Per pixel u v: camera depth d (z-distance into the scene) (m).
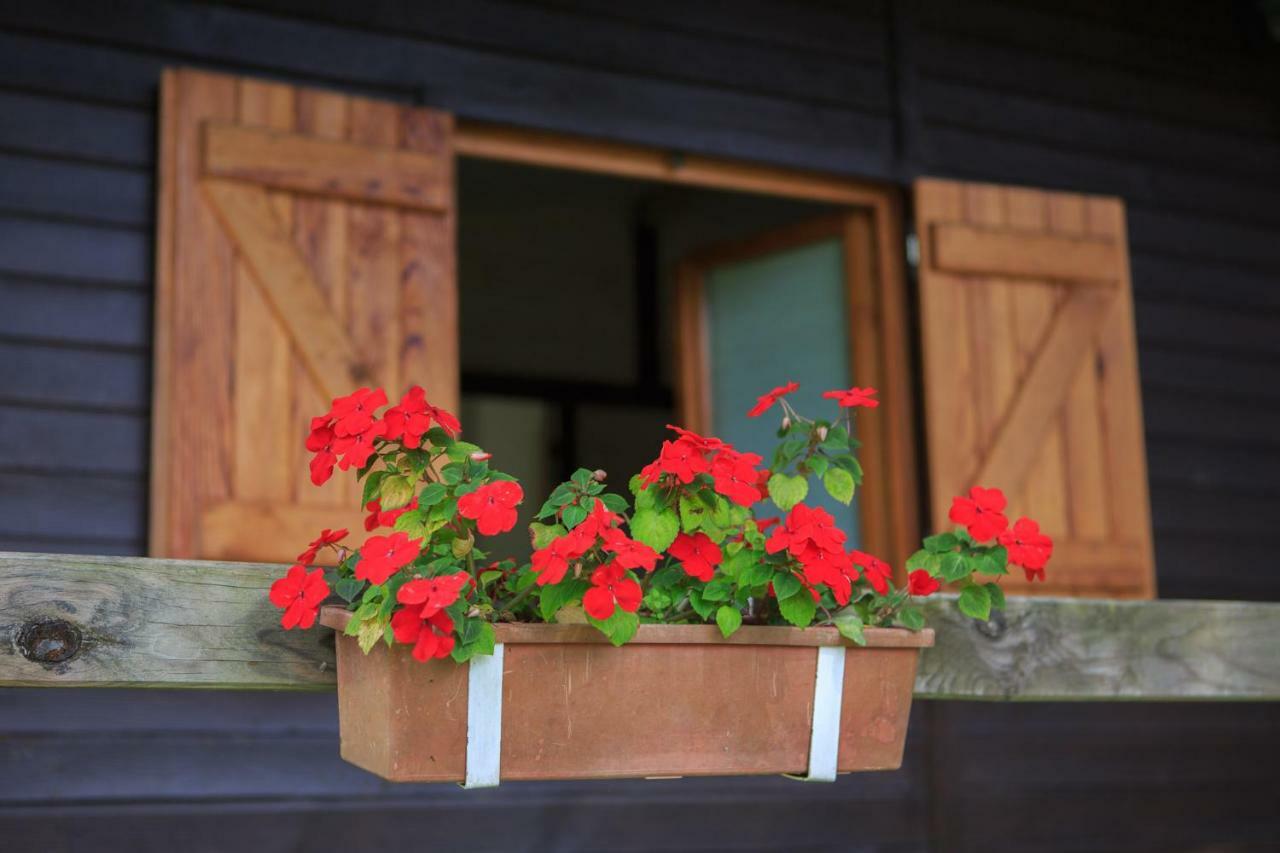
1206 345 4.20
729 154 3.58
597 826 3.29
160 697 2.95
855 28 3.81
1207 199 4.29
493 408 7.25
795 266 4.25
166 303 2.87
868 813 3.55
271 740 3.03
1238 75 4.41
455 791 3.18
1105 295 3.84
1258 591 4.15
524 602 1.26
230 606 1.29
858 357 3.84
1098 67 4.16
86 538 2.85
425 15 3.30
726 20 3.64
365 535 2.91
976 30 3.98
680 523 1.26
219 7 3.11
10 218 2.87
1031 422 3.67
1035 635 1.59
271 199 2.93
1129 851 3.85
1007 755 3.73
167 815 2.91
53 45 2.96
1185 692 1.66
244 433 2.85
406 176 3.07
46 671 1.21
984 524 1.34
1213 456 4.15
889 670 1.33
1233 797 4.02
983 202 3.75
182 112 2.89
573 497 1.23
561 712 1.20
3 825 2.78
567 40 3.44
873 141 3.78
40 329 2.87
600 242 6.45
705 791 3.40
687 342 4.47
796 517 1.26
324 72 3.18
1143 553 3.75
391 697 1.14
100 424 2.89
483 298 6.30
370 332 2.99
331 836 3.05
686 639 1.23
